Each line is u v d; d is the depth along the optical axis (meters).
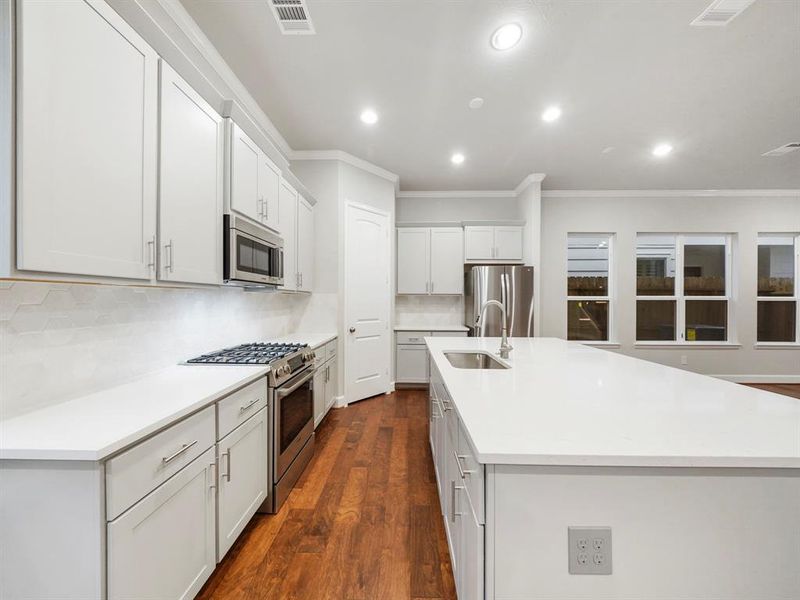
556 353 2.29
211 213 1.81
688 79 2.52
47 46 0.97
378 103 2.87
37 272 0.98
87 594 0.95
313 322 3.86
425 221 5.04
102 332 1.50
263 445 1.93
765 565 0.83
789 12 1.92
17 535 0.96
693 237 5.32
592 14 1.94
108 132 1.18
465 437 1.12
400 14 1.95
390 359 4.54
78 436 1.00
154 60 1.40
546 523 0.84
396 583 1.51
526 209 4.82
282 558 1.65
